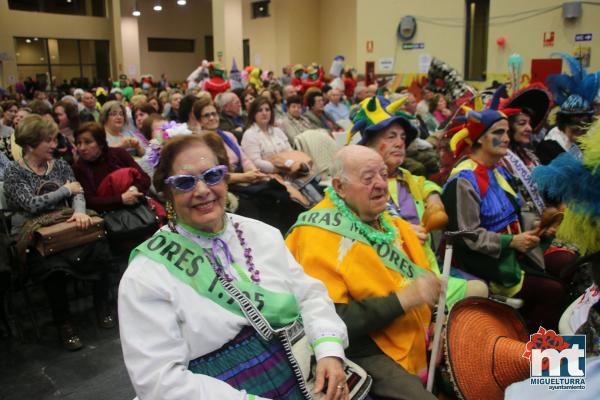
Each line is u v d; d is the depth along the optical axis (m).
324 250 2.11
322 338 1.76
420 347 2.16
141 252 1.62
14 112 7.27
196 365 1.59
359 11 11.71
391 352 2.10
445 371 2.13
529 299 2.97
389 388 1.96
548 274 3.02
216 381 1.53
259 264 1.77
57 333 3.56
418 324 2.16
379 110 2.85
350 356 2.11
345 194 2.21
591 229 1.50
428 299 2.00
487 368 1.96
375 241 2.17
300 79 11.42
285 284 1.78
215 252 1.69
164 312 1.55
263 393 1.61
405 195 2.93
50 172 3.52
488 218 2.91
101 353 3.32
